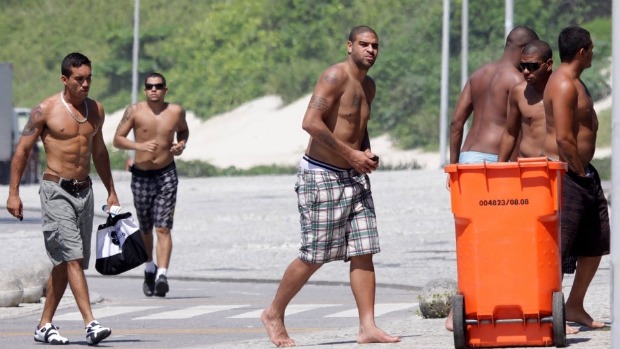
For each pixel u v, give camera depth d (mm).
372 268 25422
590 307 30062
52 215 28594
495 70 28141
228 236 64688
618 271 19531
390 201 85812
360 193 25219
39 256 54438
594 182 25672
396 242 59000
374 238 25281
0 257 54500
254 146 185000
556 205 22984
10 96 84250
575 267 26375
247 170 153250
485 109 28156
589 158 25734
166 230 40625
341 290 42094
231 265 51312
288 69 196875
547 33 182375
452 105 177875
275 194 98625
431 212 75875
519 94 26625
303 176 25266
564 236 25328
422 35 187375
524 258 23000
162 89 40969
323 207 25078
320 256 25203
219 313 35562
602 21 181500
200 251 57562
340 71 25031
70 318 34562
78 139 28859
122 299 39906
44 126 28844
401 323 29953
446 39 140750
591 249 25922
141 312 36000
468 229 23188
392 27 192750
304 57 199125
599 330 25906
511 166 22984
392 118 178750
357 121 25297
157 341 29312
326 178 25047
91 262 54094
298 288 25656
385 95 181375
